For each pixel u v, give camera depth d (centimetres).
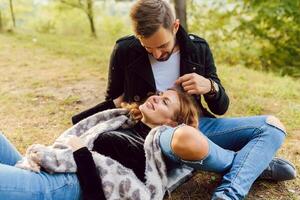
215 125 274
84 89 540
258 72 701
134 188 219
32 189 204
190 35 277
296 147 346
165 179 233
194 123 254
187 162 223
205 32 948
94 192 217
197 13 959
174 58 268
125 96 280
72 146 226
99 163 222
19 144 359
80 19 1537
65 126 407
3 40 1073
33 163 213
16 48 921
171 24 238
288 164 276
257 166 241
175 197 267
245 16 934
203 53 273
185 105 251
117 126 249
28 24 1605
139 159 231
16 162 244
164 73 269
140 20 230
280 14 877
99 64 710
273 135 252
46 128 401
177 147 217
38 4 1616
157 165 230
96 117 264
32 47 937
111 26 1411
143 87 270
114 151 234
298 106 457
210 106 270
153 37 233
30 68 692
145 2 230
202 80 253
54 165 213
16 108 463
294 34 915
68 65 709
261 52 902
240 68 723
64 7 1487
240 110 448
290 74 866
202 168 231
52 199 210
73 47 930
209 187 278
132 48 266
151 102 251
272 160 277
